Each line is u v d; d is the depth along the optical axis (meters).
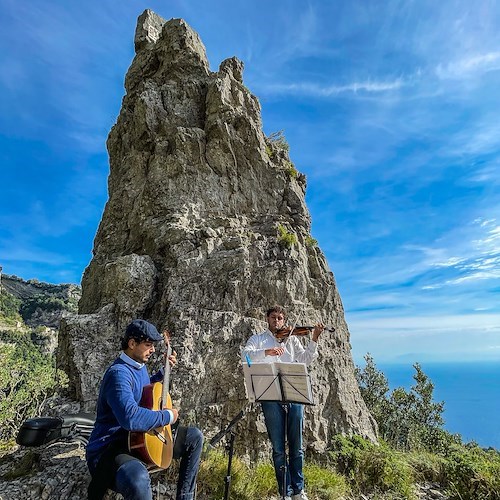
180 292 8.43
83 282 10.90
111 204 10.93
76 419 5.54
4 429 10.52
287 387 4.93
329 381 9.01
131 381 4.08
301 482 5.37
